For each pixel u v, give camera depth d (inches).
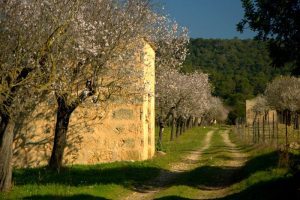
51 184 668.1
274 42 552.1
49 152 942.4
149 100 1090.1
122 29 772.0
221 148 1503.4
